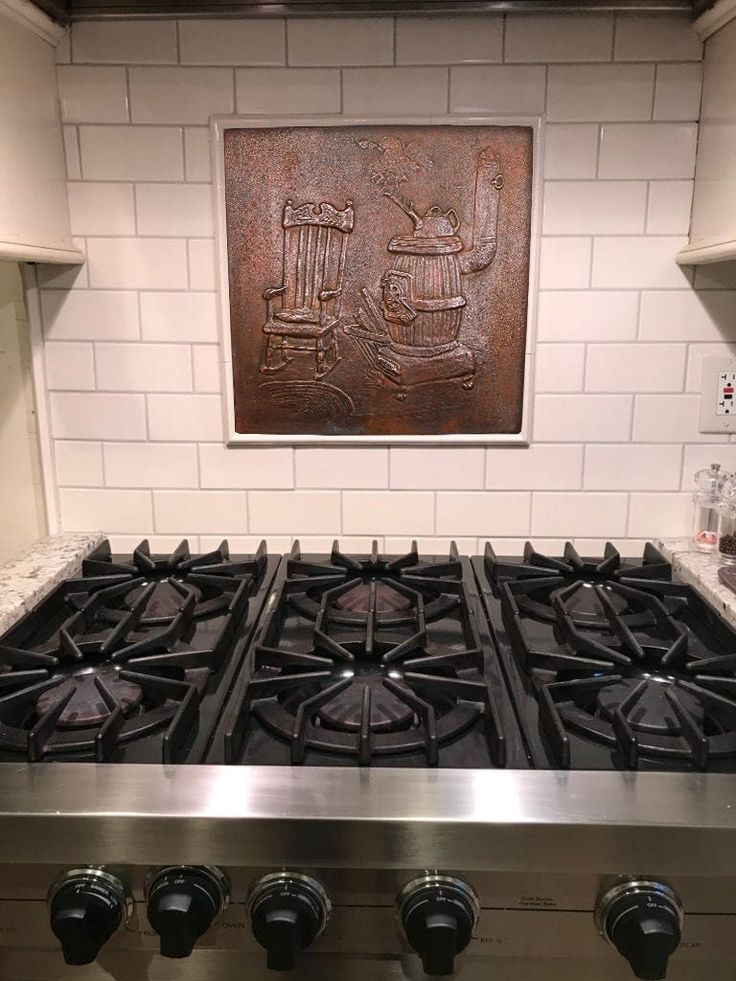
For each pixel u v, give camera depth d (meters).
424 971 0.77
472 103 1.31
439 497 1.45
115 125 1.32
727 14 1.16
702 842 0.75
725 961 0.82
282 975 0.84
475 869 0.76
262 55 1.29
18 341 1.40
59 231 1.31
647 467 1.43
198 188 1.34
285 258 1.35
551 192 1.33
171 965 0.84
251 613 1.18
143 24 1.29
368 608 1.15
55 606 1.20
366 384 1.40
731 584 1.20
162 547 1.48
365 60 1.29
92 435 1.44
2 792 0.79
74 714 0.91
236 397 1.41
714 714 0.92
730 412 1.40
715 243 1.19
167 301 1.38
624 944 0.75
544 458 1.43
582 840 0.75
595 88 1.30
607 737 0.87
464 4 1.24
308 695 0.96
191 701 0.89
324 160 1.32
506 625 1.12
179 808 0.76
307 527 1.47
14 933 0.82
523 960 0.82
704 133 1.28
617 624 1.05
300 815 0.75
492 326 1.38
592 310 1.37
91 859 0.77
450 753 0.85
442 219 1.34
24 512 1.49
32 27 1.20
